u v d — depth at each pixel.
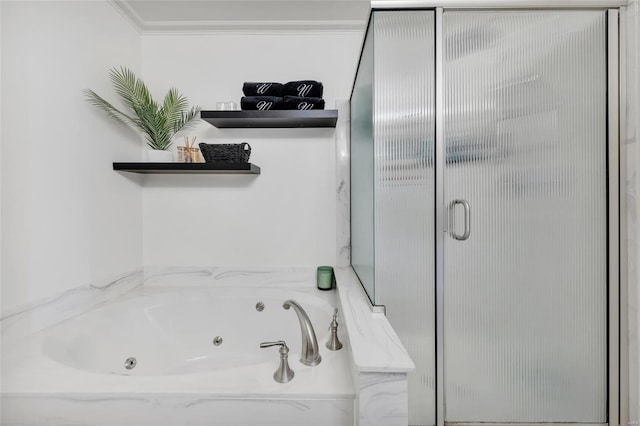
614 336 1.14
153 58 1.83
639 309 1.11
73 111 1.30
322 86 1.68
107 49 1.52
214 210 1.83
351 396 0.81
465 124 1.13
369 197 1.21
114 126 1.56
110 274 1.54
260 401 0.81
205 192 1.83
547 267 1.15
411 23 1.11
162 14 1.69
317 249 1.83
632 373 1.14
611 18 1.11
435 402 1.16
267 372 0.90
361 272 1.42
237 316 1.69
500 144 1.14
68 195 1.27
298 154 1.81
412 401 1.16
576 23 1.12
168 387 0.83
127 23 1.68
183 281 1.83
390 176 1.12
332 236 1.82
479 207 1.15
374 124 1.11
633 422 1.13
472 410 1.17
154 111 1.64
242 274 1.83
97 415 0.82
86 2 1.37
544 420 1.17
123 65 1.65
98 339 1.31
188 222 1.83
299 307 1.03
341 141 1.78
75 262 1.32
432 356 1.15
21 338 1.08
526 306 1.16
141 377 0.88
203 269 1.83
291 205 1.82
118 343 1.42
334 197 1.81
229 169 1.58
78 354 1.18
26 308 1.10
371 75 1.12
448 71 1.12
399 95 1.11
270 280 1.83
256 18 1.73
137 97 1.60
